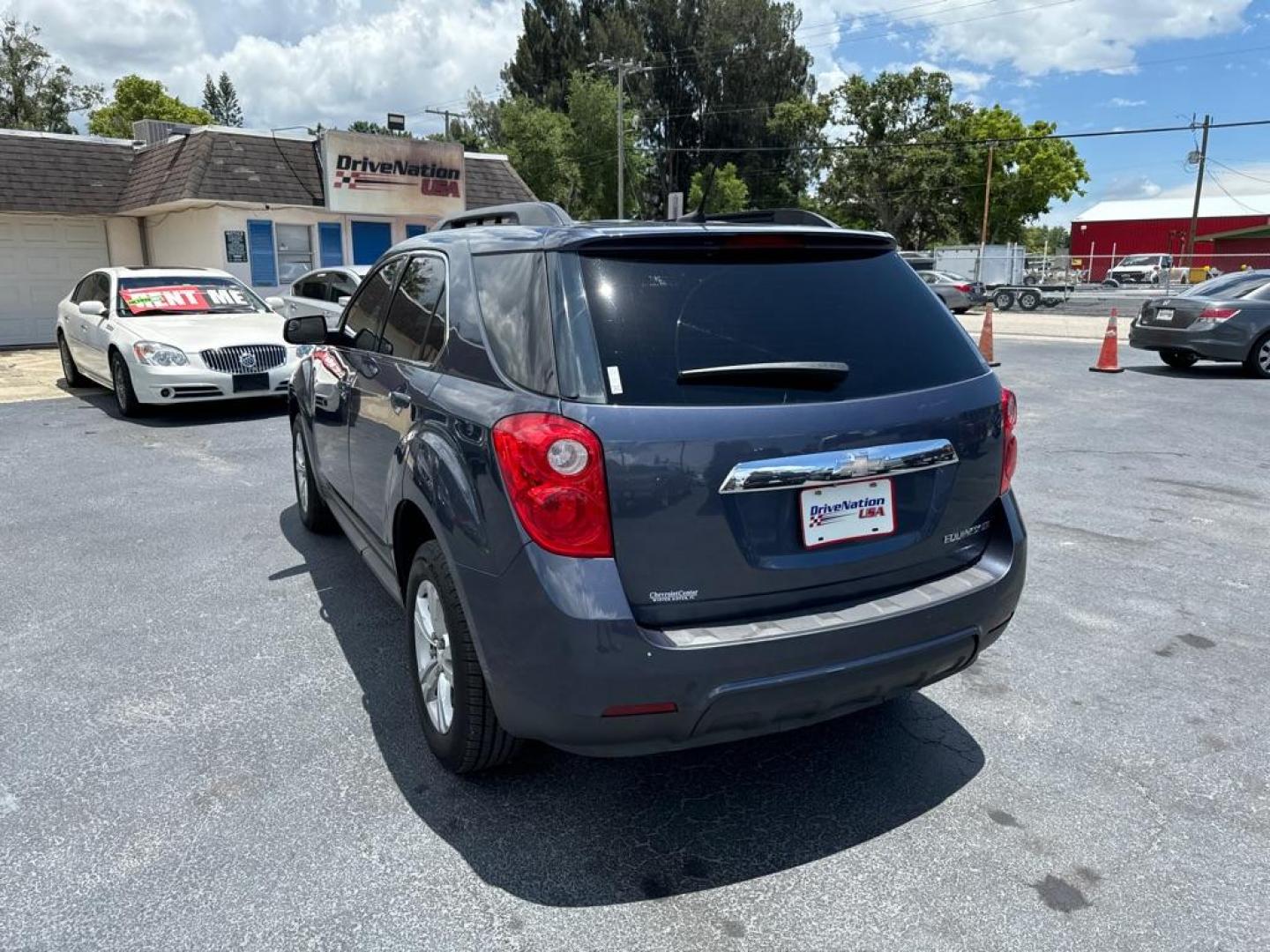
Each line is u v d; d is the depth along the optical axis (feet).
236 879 8.21
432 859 8.54
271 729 10.89
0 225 58.65
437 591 9.29
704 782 9.90
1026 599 15.14
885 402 8.52
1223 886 8.16
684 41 210.59
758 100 208.95
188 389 30.07
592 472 7.49
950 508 9.04
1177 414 32.07
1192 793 9.61
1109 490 21.99
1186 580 16.01
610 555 7.59
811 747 10.61
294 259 62.23
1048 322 83.61
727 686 7.70
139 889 8.07
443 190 67.26
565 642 7.54
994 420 9.34
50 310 61.36
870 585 8.64
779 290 8.77
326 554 17.30
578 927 7.66
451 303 10.12
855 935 7.57
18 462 25.25
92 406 34.65
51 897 7.95
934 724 11.12
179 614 14.44
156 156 60.90
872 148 186.39
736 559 7.93
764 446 7.89
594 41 206.69
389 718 11.16
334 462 14.57
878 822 9.14
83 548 17.76
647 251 8.48
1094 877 8.29
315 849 8.65
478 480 8.19
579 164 176.55
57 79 161.68
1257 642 13.43
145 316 33.47
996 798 9.55
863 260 9.52
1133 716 11.26
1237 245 184.96
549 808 9.37
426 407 9.60
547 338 8.06
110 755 10.31
